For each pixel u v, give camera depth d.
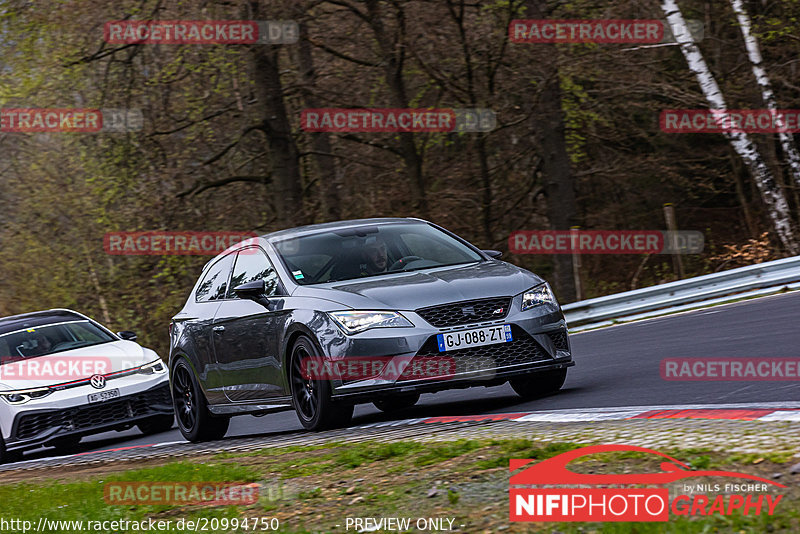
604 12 86.12
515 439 21.11
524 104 88.56
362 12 84.12
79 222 101.31
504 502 15.95
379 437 25.33
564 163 87.50
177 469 24.05
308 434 28.95
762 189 80.12
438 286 28.34
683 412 21.86
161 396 45.03
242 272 33.50
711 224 109.44
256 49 80.94
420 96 92.69
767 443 16.95
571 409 25.88
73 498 22.62
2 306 107.56
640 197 109.94
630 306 57.12
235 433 38.62
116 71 83.50
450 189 97.62
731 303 52.03
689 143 101.50
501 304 28.14
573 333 55.12
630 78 86.81
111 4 78.75
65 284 104.75
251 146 94.06
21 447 42.25
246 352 31.98
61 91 85.31
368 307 27.80
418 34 88.00
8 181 103.69
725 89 90.25
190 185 91.31
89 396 43.06
